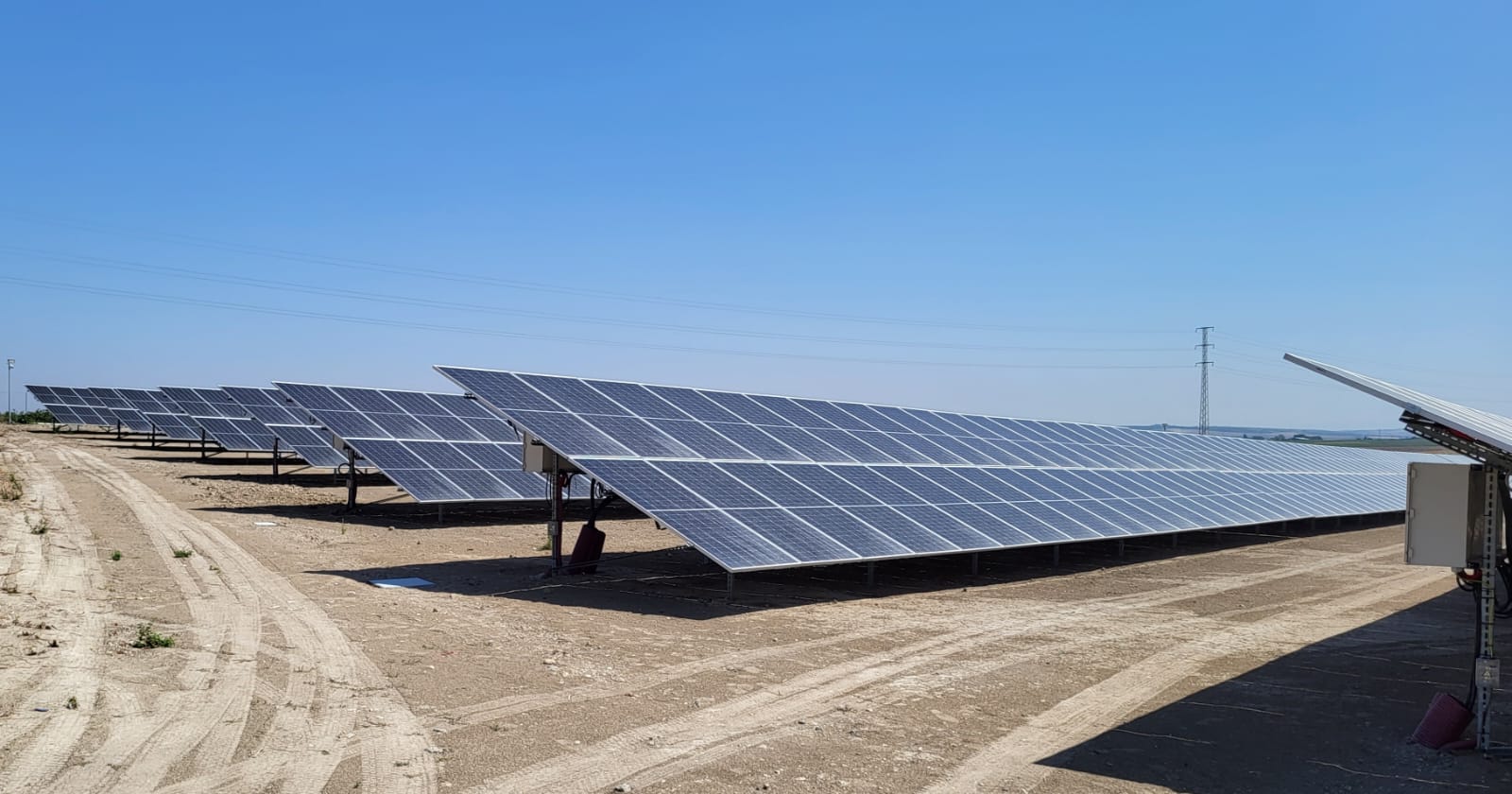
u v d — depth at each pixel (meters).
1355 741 11.92
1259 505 38.22
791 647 15.97
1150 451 45.19
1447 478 11.80
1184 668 15.52
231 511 33.25
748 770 10.09
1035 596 22.12
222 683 12.53
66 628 15.15
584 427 22.89
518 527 33.00
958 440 34.97
